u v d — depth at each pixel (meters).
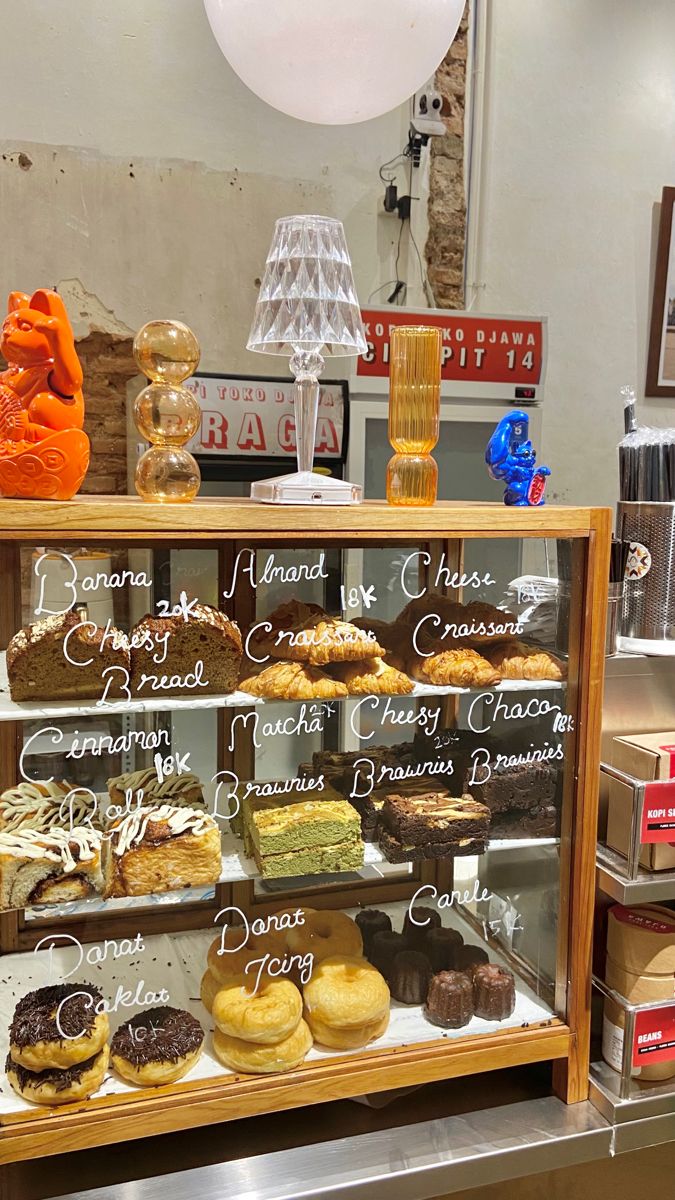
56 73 1.96
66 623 1.28
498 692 1.52
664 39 2.45
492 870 1.62
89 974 1.50
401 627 1.48
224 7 1.32
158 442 1.30
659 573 1.67
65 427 1.20
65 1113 1.26
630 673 1.64
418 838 1.48
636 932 1.50
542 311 2.41
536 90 2.33
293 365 1.38
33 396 1.20
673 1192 1.57
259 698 1.36
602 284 2.46
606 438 2.52
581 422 2.48
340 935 1.56
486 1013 1.50
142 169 2.04
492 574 1.48
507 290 2.36
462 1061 1.43
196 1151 1.37
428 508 1.34
